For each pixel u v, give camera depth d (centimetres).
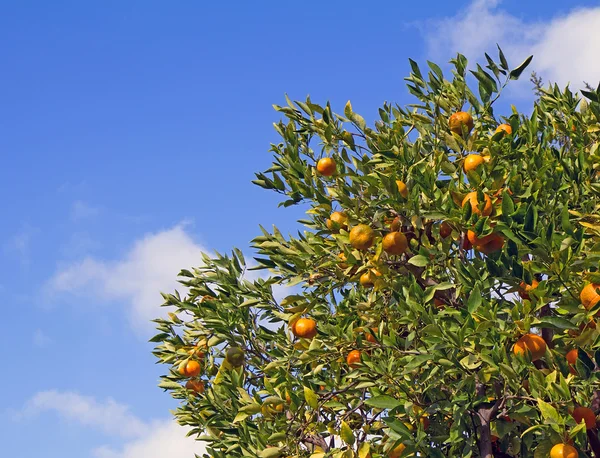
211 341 1072
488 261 768
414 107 1048
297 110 1002
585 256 731
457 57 991
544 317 687
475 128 972
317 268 916
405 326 915
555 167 926
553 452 636
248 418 975
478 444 845
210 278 1122
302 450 842
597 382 719
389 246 810
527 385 779
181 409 1146
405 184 855
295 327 900
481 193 747
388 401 775
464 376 730
